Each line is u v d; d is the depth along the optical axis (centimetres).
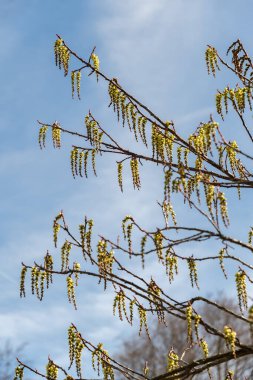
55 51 536
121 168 513
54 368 439
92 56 528
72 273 451
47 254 461
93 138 521
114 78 520
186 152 498
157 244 426
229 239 391
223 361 413
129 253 435
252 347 408
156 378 428
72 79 529
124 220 440
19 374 438
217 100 512
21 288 457
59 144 541
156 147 505
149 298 425
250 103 500
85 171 525
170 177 442
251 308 395
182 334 2003
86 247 450
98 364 439
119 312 448
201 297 415
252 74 534
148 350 2094
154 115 498
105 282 435
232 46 538
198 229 399
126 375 435
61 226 459
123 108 516
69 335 443
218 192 430
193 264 439
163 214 436
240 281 416
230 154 491
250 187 464
